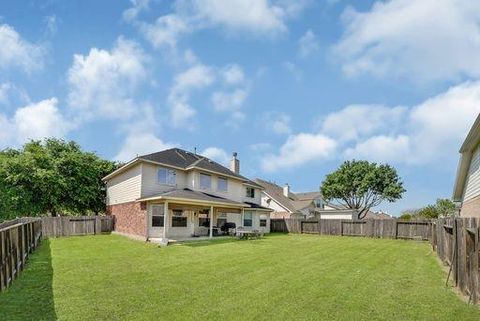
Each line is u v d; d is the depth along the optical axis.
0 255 8.30
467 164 19.19
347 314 7.15
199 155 33.06
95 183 33.91
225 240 23.56
